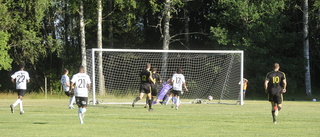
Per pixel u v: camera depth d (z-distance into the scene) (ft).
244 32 219.61
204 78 214.90
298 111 112.37
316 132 68.33
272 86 82.38
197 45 257.55
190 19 259.19
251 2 220.84
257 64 211.20
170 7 217.56
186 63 211.61
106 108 119.65
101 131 67.82
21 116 93.45
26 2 202.69
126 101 162.30
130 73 207.62
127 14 219.00
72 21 228.63
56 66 243.40
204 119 88.07
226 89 208.23
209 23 255.29
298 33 229.04
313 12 216.13
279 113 105.19
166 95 131.95
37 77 237.45
